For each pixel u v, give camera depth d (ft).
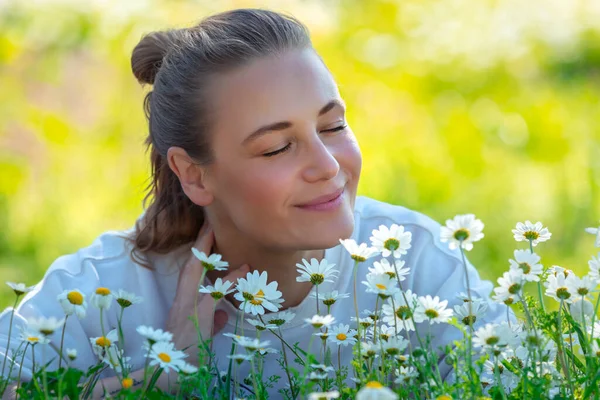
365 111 23.47
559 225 18.54
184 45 8.20
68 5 24.81
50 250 19.25
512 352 6.53
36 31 24.48
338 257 8.79
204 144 7.95
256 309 6.77
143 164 21.90
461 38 27.14
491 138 23.38
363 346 6.46
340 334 6.83
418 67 25.71
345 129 7.88
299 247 7.73
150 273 9.07
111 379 7.83
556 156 21.94
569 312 6.53
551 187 20.33
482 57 26.63
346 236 7.72
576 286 6.37
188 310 8.48
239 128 7.64
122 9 24.57
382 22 26.55
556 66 27.89
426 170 20.77
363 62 24.90
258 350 6.84
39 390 6.09
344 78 24.25
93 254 9.18
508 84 25.86
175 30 9.12
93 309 8.77
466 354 6.13
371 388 4.63
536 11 28.71
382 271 6.83
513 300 6.48
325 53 24.94
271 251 8.32
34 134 21.90
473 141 22.29
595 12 29.43
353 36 25.77
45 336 6.27
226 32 7.89
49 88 23.56
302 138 7.55
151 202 9.36
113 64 23.81
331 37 25.46
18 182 20.68
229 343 8.54
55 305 8.73
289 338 8.56
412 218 9.32
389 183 20.85
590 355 6.03
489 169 21.61
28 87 23.31
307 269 6.97
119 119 23.13
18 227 19.80
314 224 7.63
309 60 7.70
